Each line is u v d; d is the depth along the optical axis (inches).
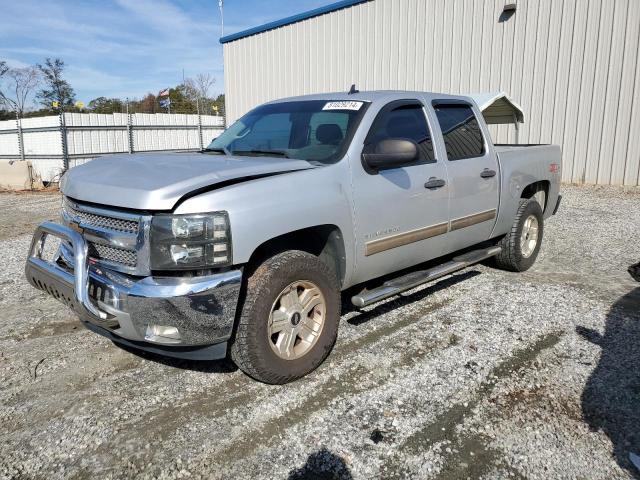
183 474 106.5
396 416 124.9
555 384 138.3
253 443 115.7
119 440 117.4
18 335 174.2
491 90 542.9
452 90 571.8
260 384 140.6
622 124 468.8
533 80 514.3
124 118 778.2
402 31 601.0
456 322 179.2
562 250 279.7
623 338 165.6
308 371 142.5
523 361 150.9
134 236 123.5
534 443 114.6
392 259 168.4
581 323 177.8
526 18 509.0
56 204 519.2
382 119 167.2
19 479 105.8
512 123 500.1
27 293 217.9
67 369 150.2
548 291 211.3
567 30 486.6
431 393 134.6
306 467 108.0
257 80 762.8
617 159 476.4
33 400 134.1
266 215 128.6
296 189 137.2
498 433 118.1
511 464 108.1
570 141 500.4
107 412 128.3
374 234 158.6
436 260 212.2
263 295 129.7
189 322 119.3
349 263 152.8
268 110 192.2
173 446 115.1
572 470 106.2
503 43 528.1
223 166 137.7
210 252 120.6
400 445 114.4
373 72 633.6
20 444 116.6
